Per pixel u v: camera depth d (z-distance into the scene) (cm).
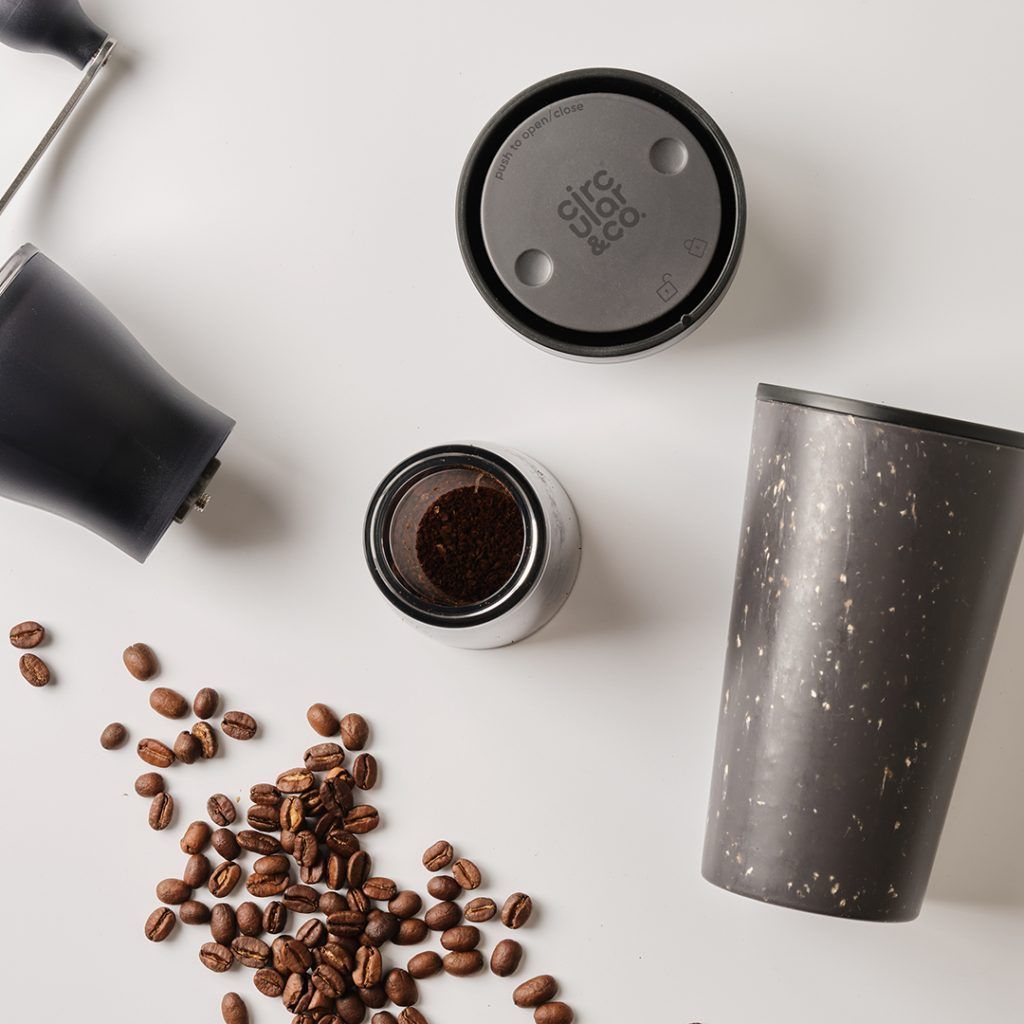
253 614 80
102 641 80
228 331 80
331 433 79
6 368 73
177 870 80
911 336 77
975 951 77
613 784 79
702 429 78
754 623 72
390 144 79
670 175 74
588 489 79
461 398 79
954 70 77
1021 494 71
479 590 76
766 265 77
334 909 79
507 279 75
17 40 78
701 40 78
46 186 80
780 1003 78
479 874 79
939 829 73
